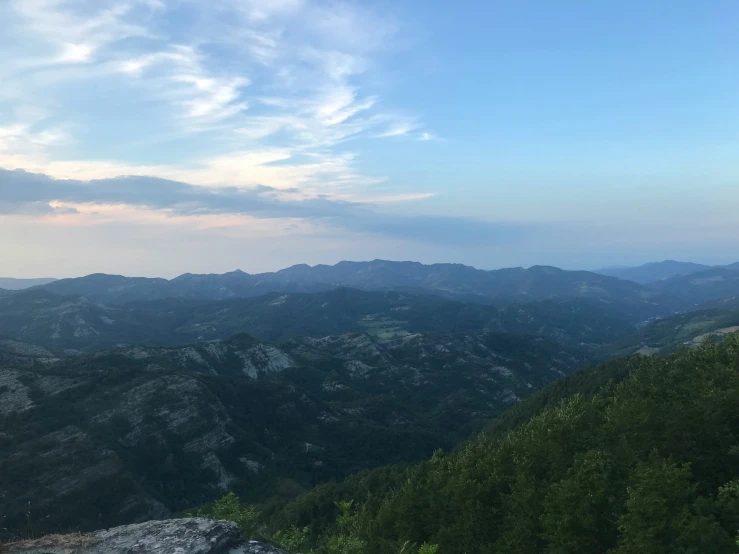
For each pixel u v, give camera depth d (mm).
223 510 20766
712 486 24031
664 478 20000
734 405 27000
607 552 20016
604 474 23219
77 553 14367
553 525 22562
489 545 25703
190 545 14875
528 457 31359
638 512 19109
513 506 26453
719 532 17984
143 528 16250
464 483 30422
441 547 27266
